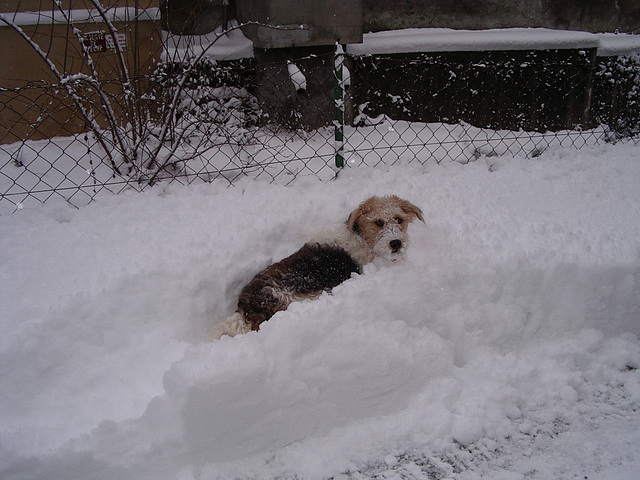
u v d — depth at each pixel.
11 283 1.47
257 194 1.93
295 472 1.20
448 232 1.70
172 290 1.48
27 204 1.89
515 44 2.82
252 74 2.76
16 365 1.27
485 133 2.62
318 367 1.28
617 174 2.21
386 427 1.30
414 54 2.77
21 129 2.39
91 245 1.63
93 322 1.39
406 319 1.43
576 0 3.14
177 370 1.19
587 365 1.46
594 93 3.06
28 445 1.12
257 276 1.50
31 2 2.29
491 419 1.30
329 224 1.74
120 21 2.44
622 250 1.60
